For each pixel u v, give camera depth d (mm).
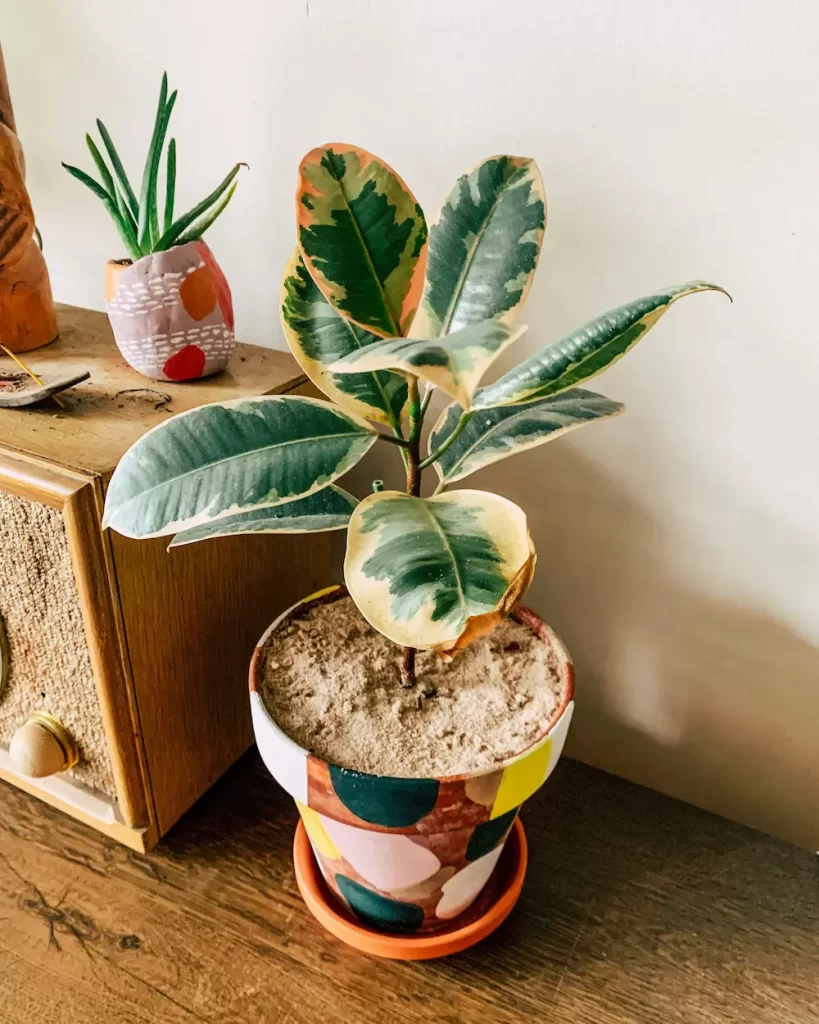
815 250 530
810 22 482
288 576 732
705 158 536
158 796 630
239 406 476
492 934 596
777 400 580
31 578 567
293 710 520
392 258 426
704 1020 546
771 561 632
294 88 648
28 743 614
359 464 773
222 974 559
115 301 610
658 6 512
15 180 646
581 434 657
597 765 799
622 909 619
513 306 467
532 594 748
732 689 697
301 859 617
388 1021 536
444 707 532
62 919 592
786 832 734
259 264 736
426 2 574
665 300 401
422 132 618
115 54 712
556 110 566
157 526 429
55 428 560
